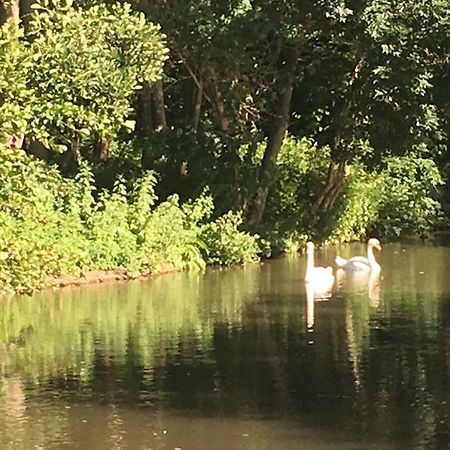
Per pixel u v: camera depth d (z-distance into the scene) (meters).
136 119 27.34
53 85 14.88
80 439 9.61
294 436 9.70
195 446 9.41
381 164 26.39
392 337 14.18
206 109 26.58
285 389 11.35
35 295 18.39
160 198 24.62
